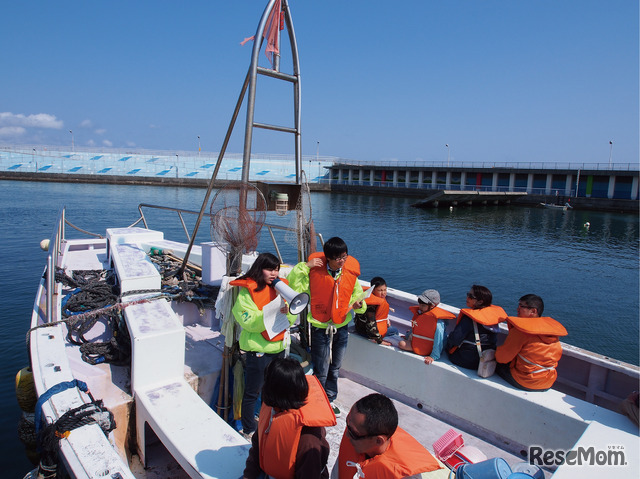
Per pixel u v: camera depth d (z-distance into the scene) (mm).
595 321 12688
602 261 21703
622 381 3498
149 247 7148
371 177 67312
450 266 19422
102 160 63156
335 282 3533
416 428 3623
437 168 60406
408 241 26031
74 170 62188
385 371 4133
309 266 3615
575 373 3783
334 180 70500
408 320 5027
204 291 4746
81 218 27859
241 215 3742
